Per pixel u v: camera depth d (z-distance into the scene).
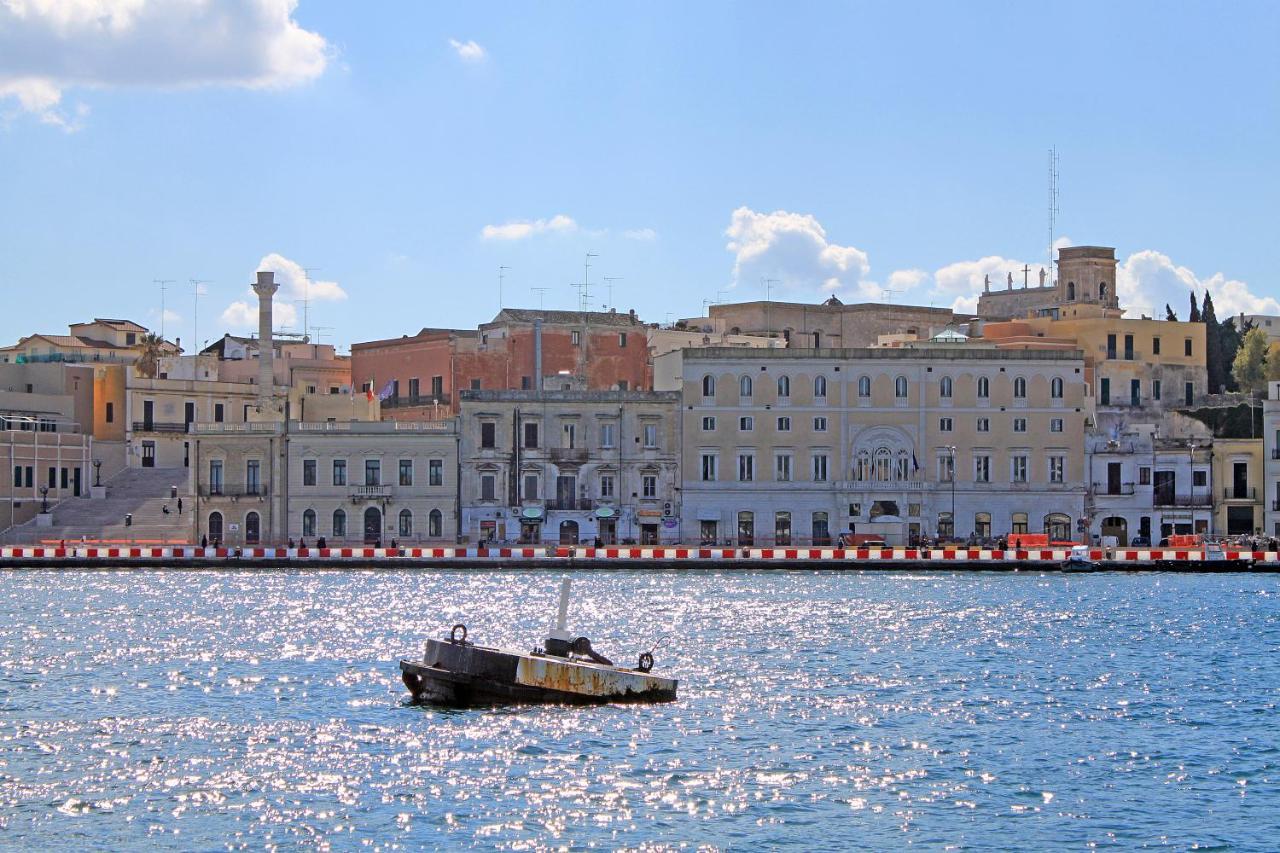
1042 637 121.88
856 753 79.38
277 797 70.69
